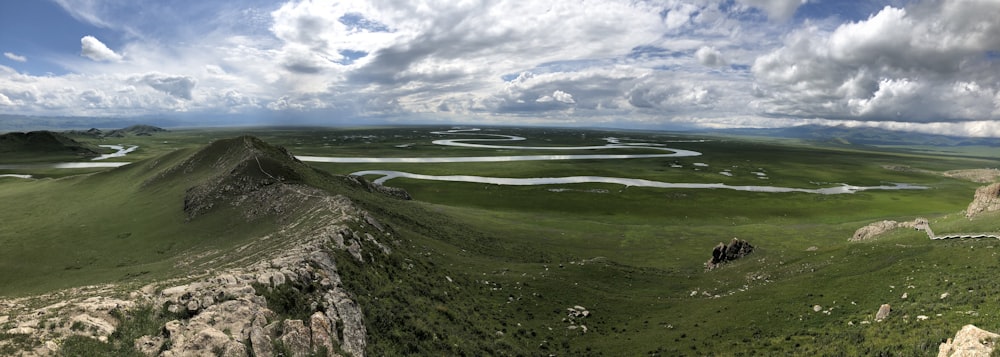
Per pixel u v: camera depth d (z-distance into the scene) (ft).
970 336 83.15
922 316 117.50
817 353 118.21
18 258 236.43
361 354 108.27
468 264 239.09
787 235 355.77
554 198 530.27
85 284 175.94
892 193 611.06
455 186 609.42
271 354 92.12
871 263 183.42
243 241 223.92
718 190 608.60
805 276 189.67
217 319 94.94
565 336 160.97
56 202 366.84
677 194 568.41
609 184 645.92
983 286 125.70
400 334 127.24
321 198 263.08
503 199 525.34
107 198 370.73
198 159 419.95
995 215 208.95
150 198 351.05
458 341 135.54
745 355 130.41
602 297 203.62
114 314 89.61
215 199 308.40
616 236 359.25
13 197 392.27
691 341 149.79
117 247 255.09
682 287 224.12
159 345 84.94
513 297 194.39
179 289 103.96
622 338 159.63
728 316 165.48
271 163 351.67
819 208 492.95
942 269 152.35
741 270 237.25
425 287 175.94
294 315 109.50
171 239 263.29
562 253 306.55
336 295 126.41
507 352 139.03
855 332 124.16
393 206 366.63
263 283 114.21
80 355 76.59
